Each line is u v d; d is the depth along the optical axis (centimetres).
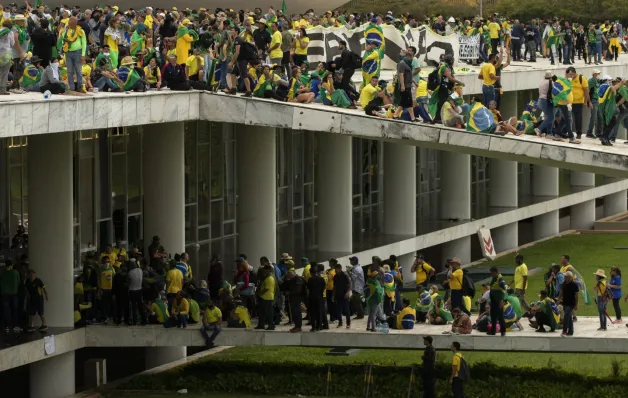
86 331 4441
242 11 5741
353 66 4762
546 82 4484
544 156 4422
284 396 4378
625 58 8969
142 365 4931
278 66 4778
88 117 4138
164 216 5072
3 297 4259
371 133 4547
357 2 11675
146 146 5062
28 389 4575
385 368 4406
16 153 5159
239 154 5441
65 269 4453
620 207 9131
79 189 5325
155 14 5750
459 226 6881
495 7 12056
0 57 4066
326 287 4450
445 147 4609
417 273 4759
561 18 11925
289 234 6397
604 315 4322
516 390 4266
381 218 7025
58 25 4981
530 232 8375
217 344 4378
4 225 5109
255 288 4522
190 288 4503
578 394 4241
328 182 5922
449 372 4322
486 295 4381
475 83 6481
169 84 4609
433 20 7362
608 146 4481
